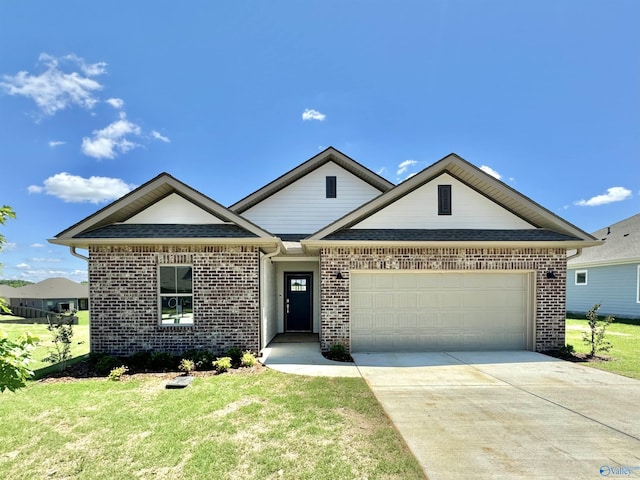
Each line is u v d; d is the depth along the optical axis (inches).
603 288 776.3
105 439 184.4
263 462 160.4
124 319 362.0
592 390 260.4
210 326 366.0
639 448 173.6
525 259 395.2
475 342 399.9
